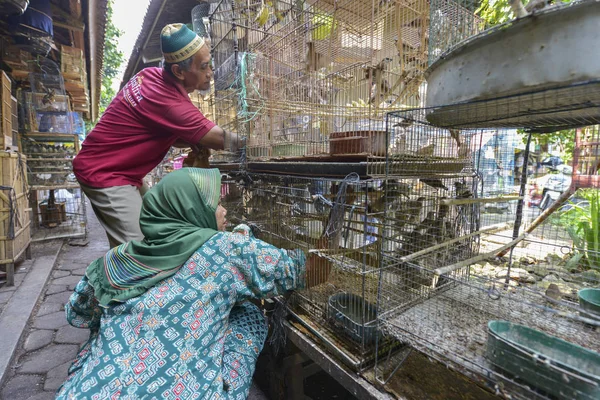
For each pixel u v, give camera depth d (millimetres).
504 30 749
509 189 2271
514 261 1930
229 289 1205
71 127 5500
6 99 3098
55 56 6480
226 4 2676
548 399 770
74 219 5688
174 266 1161
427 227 1520
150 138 1903
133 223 1904
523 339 967
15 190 3098
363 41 1987
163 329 1085
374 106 1737
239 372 1227
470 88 839
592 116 983
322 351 1382
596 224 1910
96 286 1197
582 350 878
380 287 1229
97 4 4895
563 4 660
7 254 2953
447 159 1527
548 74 699
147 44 5844
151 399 995
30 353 2146
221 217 1483
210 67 1893
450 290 1513
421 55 1940
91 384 987
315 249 1496
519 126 1296
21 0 3027
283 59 2225
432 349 1031
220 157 2869
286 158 1839
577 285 1562
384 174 1231
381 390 1154
